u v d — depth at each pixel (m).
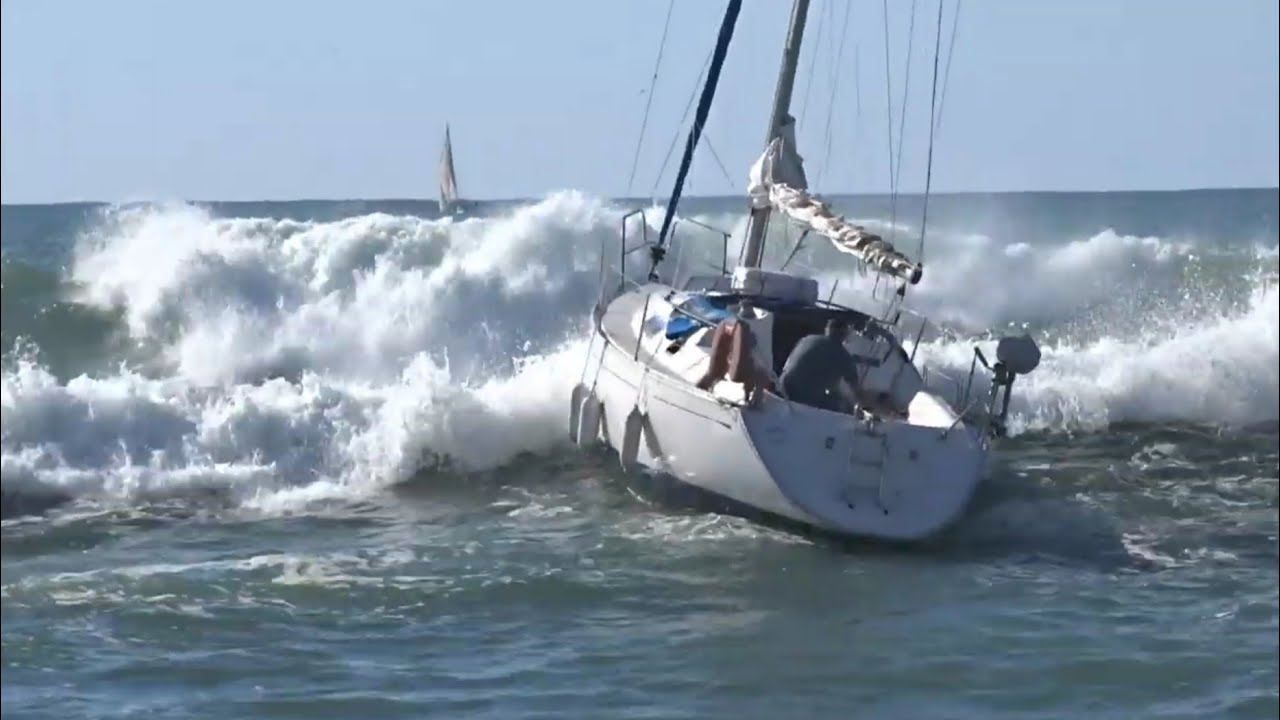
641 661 40.91
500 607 45.59
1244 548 52.72
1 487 59.41
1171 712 37.44
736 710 37.38
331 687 38.75
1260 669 40.31
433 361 76.62
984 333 86.69
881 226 99.06
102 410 63.41
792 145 66.56
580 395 61.16
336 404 65.00
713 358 53.50
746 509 52.69
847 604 45.81
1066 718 36.94
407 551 51.72
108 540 53.69
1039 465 65.69
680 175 71.44
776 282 62.09
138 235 89.00
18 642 41.78
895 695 38.72
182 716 36.59
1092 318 88.56
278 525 55.88
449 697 38.12
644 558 50.34
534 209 87.81
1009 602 46.16
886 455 51.06
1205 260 92.31
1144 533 54.69
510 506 58.25
